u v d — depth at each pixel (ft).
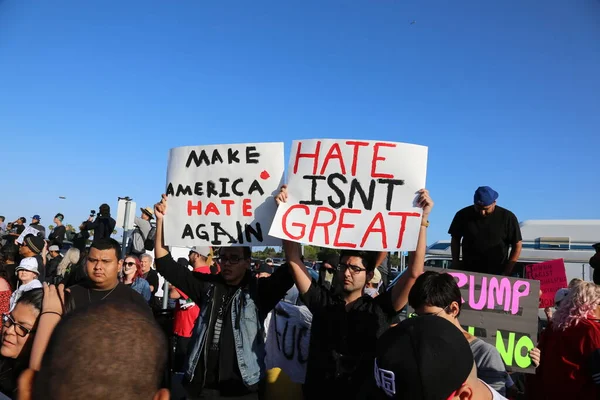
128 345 3.65
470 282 14.24
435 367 5.17
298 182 12.03
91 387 3.47
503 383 10.93
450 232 18.45
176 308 21.83
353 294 11.27
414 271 11.11
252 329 11.12
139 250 37.04
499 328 13.96
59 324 3.85
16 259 28.55
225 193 12.59
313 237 11.64
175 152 13.25
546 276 18.39
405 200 11.48
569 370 13.17
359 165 11.76
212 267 30.37
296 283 11.57
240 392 10.73
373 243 11.37
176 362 19.17
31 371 3.97
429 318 5.63
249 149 12.59
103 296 12.76
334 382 10.50
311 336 11.29
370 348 10.59
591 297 13.25
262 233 12.23
